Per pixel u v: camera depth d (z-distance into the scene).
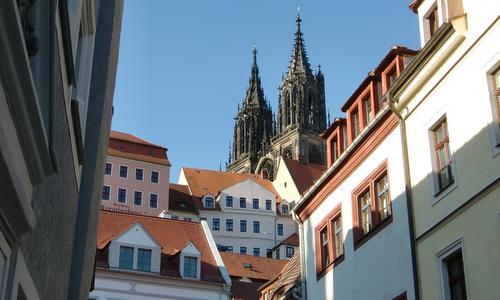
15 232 6.05
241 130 154.00
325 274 26.52
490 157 17.55
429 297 19.25
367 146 24.14
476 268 17.31
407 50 23.77
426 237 19.86
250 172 148.62
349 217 25.09
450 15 19.97
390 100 22.20
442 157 20.08
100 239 45.12
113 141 98.06
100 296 41.91
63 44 8.27
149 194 96.69
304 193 28.88
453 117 19.38
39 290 7.81
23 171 6.30
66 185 9.27
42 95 6.88
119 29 15.04
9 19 5.15
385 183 23.08
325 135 28.88
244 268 73.12
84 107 11.41
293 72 144.75
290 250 101.25
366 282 23.12
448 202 19.05
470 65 18.91
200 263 45.72
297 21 152.00
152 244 44.69
